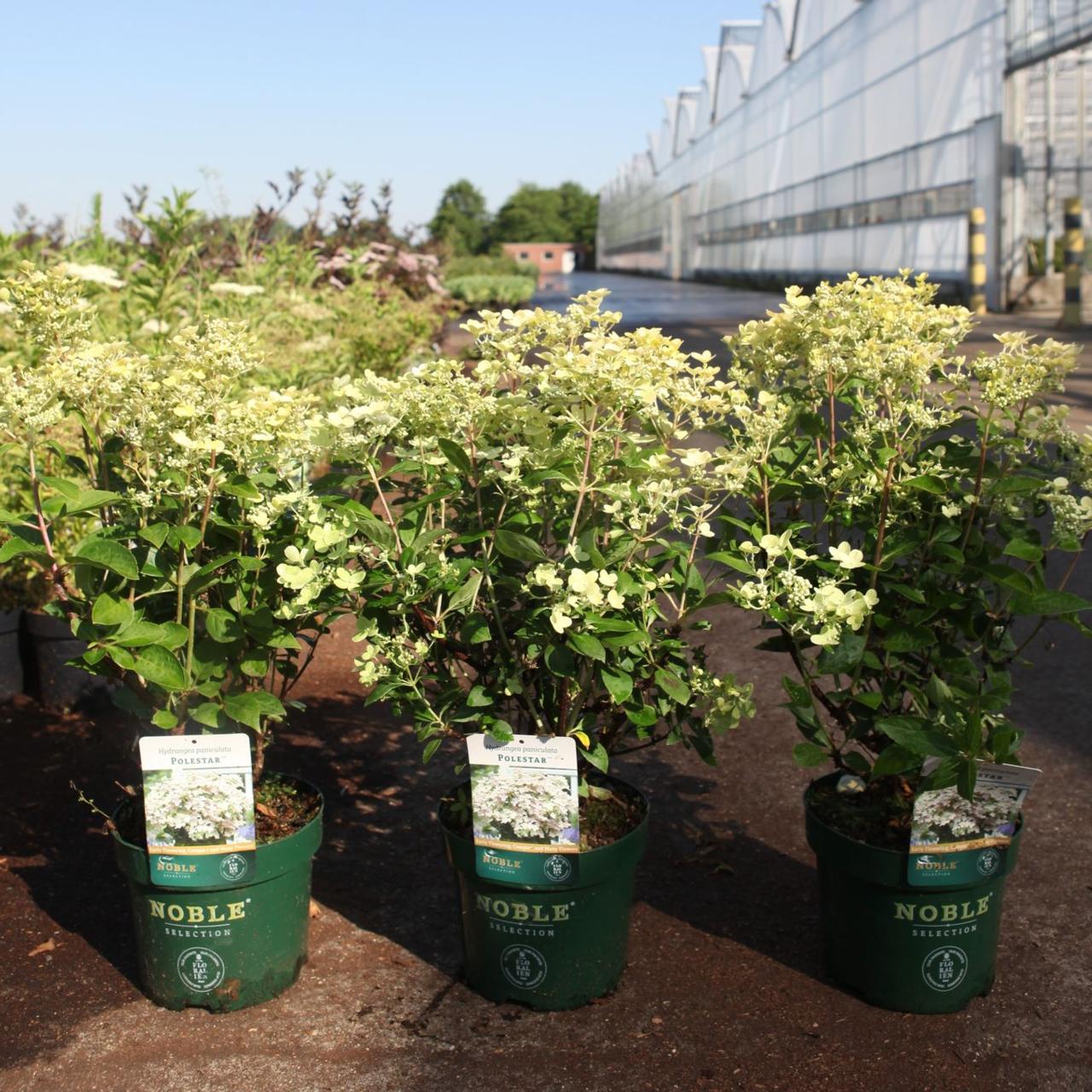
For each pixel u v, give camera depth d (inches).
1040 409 100.3
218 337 92.7
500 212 4505.4
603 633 87.6
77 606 96.3
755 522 103.2
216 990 95.8
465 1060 90.3
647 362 90.2
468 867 94.0
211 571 92.2
